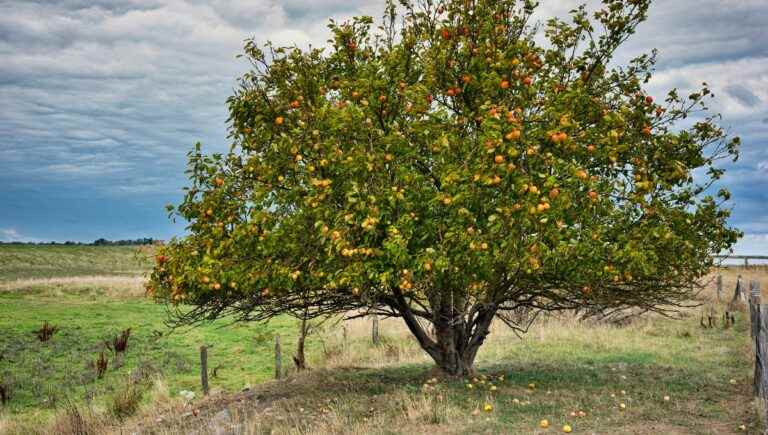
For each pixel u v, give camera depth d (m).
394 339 22.67
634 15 12.09
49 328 27.09
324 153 10.18
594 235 9.66
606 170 11.66
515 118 9.89
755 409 10.09
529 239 9.48
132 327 29.36
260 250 10.51
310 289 11.27
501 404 11.08
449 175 9.32
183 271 10.96
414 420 10.12
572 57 12.47
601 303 11.99
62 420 14.23
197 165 11.29
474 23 11.57
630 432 9.36
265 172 10.53
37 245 97.19
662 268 11.29
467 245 9.37
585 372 14.39
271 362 22.14
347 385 13.47
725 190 11.52
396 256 9.38
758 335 10.77
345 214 9.70
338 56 12.41
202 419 12.29
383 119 11.30
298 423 10.62
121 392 17.06
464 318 13.27
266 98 12.10
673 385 12.68
